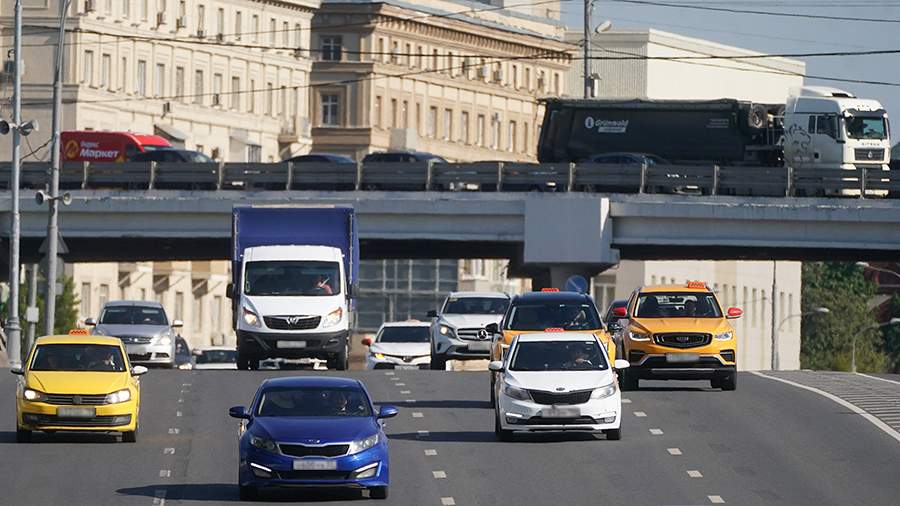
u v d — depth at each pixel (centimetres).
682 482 7044
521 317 9312
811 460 7575
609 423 7969
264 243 11881
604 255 16562
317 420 6600
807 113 17862
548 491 6844
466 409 9262
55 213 15125
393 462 7506
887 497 6731
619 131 19138
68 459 7594
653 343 9794
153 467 7425
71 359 8169
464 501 6638
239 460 6575
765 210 16212
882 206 16038
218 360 19588
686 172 16438
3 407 9344
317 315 11506
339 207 11931
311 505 6531
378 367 14250
